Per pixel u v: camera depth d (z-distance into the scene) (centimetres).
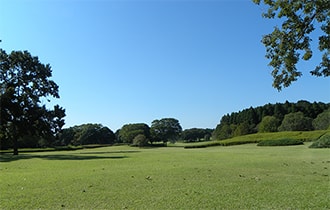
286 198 719
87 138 9519
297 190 811
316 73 821
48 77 3816
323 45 746
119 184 949
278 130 6825
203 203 679
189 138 11894
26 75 3616
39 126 3666
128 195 775
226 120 10375
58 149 5697
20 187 920
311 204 661
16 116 3450
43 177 1163
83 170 1416
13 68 3562
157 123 9550
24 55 3594
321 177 1051
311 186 869
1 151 4988
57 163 1958
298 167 1362
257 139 4766
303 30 750
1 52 3519
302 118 6525
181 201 700
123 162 1906
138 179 1052
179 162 1786
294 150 2773
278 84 810
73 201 717
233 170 1277
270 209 626
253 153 2567
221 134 8394
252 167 1388
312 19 739
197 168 1375
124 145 8300
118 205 674
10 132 3578
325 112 6325
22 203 704
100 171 1338
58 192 828
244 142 4803
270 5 776
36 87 3691
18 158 2736
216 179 1026
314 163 1530
